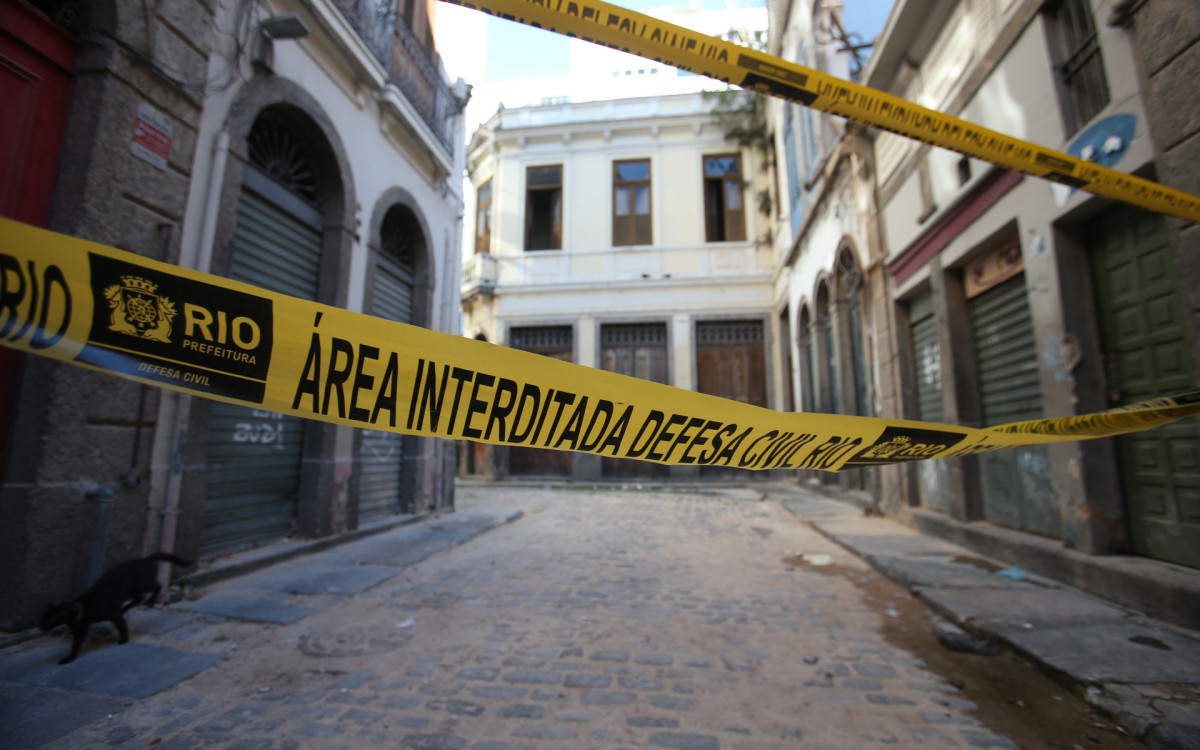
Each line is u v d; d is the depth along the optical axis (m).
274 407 1.24
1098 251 3.93
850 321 9.06
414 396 1.35
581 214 14.84
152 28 3.36
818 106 1.92
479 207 16.61
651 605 3.75
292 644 2.97
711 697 2.41
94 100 3.07
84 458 3.02
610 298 14.42
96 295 1.12
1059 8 4.06
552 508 9.10
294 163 5.31
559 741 2.04
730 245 14.20
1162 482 3.47
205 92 3.79
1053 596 3.62
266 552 4.58
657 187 14.69
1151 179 3.31
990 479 5.25
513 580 4.38
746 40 13.63
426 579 4.37
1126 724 2.12
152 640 2.93
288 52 4.68
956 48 5.39
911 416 6.65
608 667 2.73
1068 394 3.92
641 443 1.50
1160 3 3.10
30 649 2.71
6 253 1.06
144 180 3.34
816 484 10.73
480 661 2.78
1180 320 3.28
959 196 5.11
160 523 3.57
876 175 7.30
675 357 14.01
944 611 3.47
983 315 5.35
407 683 2.52
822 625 3.37
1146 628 2.99
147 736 2.03
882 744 2.05
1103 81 3.68
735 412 1.58
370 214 6.04
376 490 6.50
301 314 1.28
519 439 1.42
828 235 9.38
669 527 7.10
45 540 2.82
